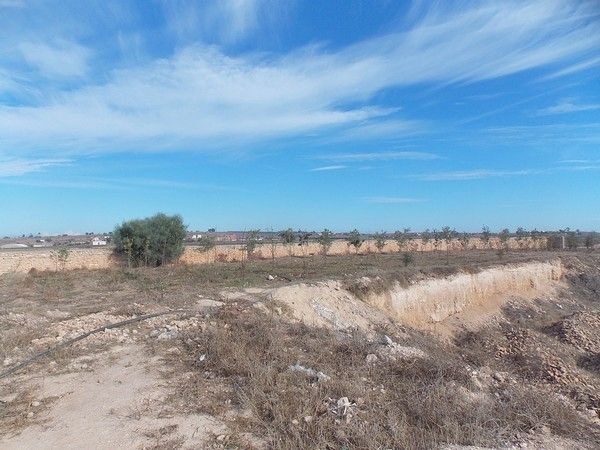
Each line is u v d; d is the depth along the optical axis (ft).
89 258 106.32
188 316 41.14
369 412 21.44
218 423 20.65
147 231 107.96
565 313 101.86
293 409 21.34
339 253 148.97
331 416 20.80
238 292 58.08
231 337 33.19
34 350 31.86
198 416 21.39
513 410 23.77
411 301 78.33
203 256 119.75
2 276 80.38
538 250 176.76
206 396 23.50
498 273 104.17
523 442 20.66
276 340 31.91
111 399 23.41
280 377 25.00
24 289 64.85
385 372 27.50
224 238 204.95
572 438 22.26
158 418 21.21
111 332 36.27
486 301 96.37
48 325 38.81
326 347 32.68
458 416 21.63
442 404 22.31
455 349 63.72
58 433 19.97
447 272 91.76
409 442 18.88
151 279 73.87
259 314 43.11
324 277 76.54
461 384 26.58
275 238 139.33
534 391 28.76
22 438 19.58
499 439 20.31
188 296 52.90
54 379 26.53
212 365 27.84
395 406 22.41
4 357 30.37
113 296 56.44
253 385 23.80
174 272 86.53
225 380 25.71
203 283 67.97
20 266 96.07
